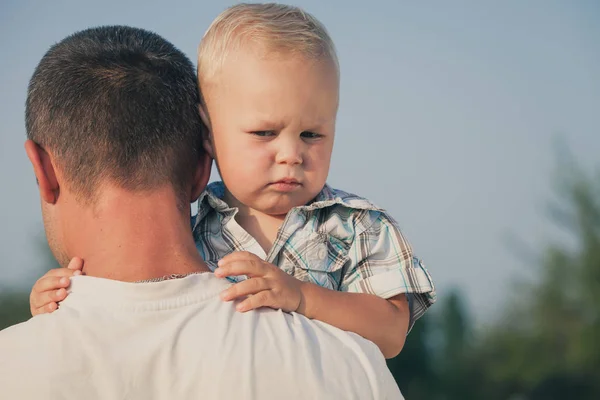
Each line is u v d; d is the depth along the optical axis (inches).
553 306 1457.9
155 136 98.2
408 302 123.7
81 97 97.2
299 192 121.6
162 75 100.9
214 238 123.2
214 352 89.1
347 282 124.0
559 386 1457.9
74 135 97.0
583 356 1412.4
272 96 118.1
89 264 96.7
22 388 86.1
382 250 124.7
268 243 123.9
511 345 1493.6
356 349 95.9
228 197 128.3
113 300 91.8
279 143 119.6
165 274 96.1
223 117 121.0
